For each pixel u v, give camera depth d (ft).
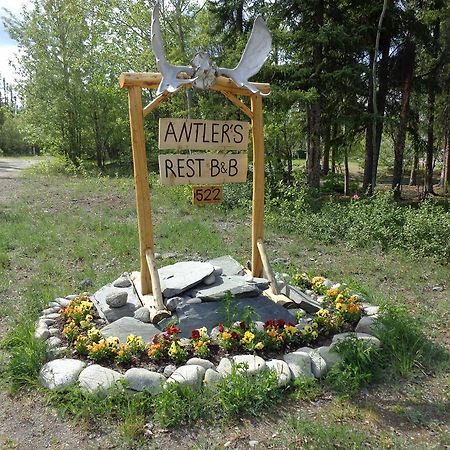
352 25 39.27
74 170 61.16
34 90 69.31
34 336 12.01
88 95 69.97
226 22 47.21
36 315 14.07
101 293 14.38
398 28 40.68
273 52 38.93
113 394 9.67
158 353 10.81
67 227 26.78
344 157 53.42
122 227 26.50
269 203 32.48
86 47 67.21
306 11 38.50
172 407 9.31
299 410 9.66
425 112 49.93
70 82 69.82
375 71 38.19
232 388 9.72
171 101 51.55
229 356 11.15
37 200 37.17
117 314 12.91
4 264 19.76
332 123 42.11
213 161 13.61
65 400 9.79
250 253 22.22
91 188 44.37
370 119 39.88
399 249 23.00
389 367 11.28
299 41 37.40
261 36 13.37
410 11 40.98
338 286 15.90
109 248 22.57
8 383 10.53
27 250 21.99
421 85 42.93
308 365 10.84
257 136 14.24
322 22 38.11
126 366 10.73
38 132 70.33
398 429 9.17
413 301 16.61
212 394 9.76
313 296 15.21
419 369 11.36
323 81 37.68
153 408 9.50
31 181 50.98
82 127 73.26
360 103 42.91
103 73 64.23
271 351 11.55
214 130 13.43
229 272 15.19
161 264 19.90
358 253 23.15
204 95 45.62
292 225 27.66
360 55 40.37
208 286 13.56
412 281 18.84
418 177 67.21
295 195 34.71
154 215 31.55
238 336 11.41
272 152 42.93
